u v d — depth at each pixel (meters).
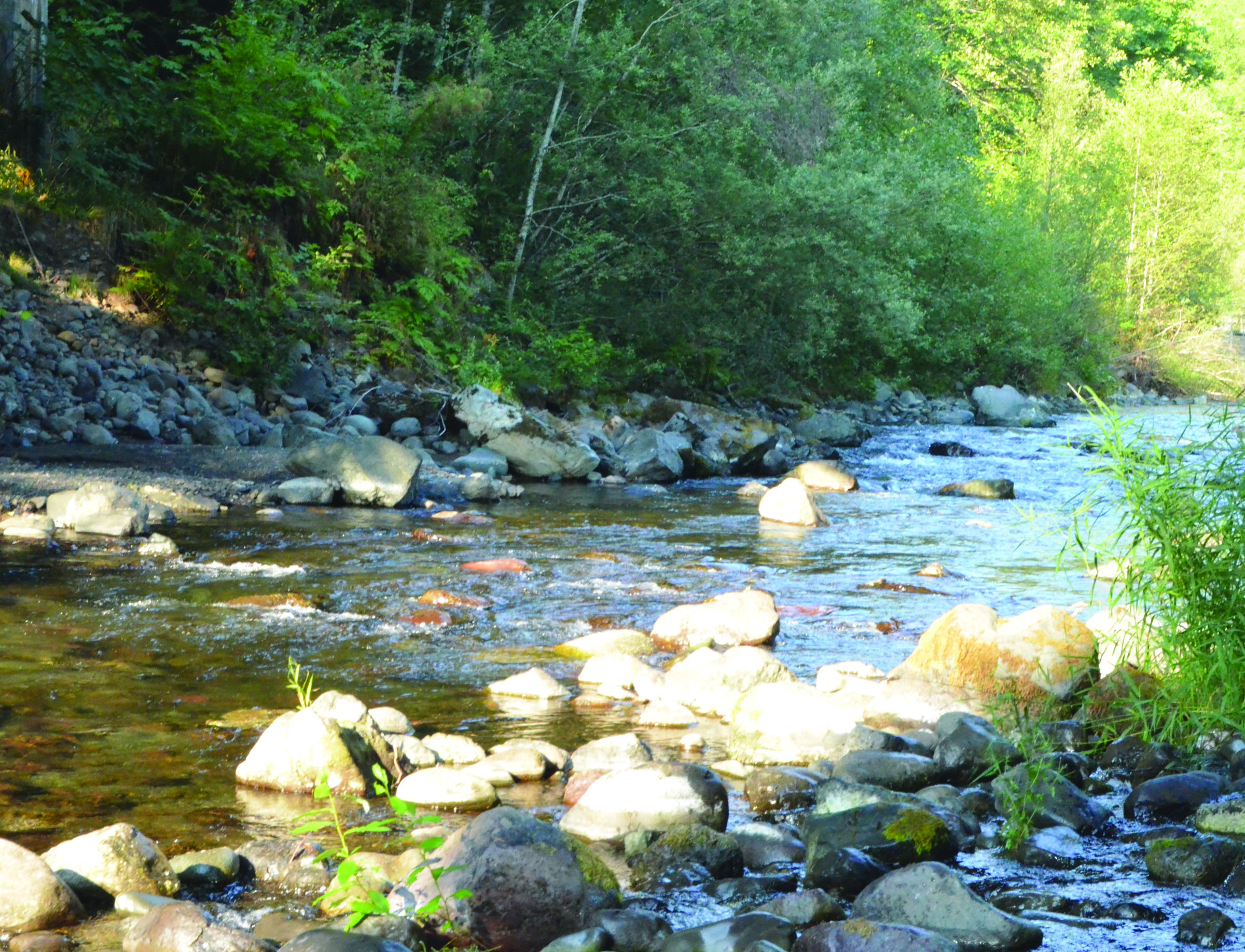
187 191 16.98
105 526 9.71
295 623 7.17
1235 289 41.47
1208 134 41.09
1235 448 5.30
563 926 3.41
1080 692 5.72
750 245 21.78
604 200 22.38
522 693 5.91
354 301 17.39
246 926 3.41
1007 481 14.95
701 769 4.44
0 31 15.80
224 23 19.27
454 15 23.77
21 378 13.40
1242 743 4.96
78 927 3.36
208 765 4.75
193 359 15.32
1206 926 3.39
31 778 4.55
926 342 28.12
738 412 21.94
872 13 28.78
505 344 19.55
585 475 15.27
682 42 22.80
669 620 7.12
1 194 14.95
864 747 5.05
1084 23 43.69
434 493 13.16
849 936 3.17
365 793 4.48
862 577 9.36
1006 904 3.66
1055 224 37.62
